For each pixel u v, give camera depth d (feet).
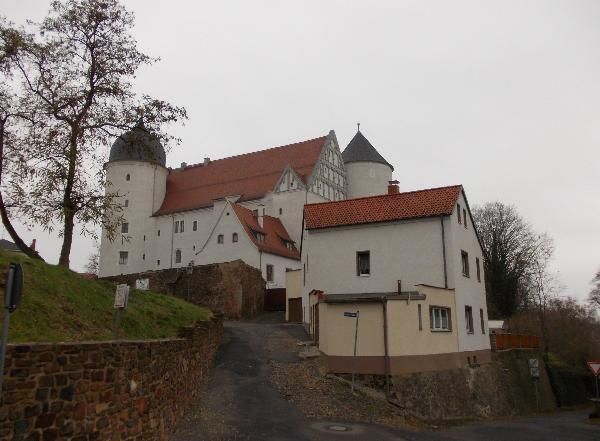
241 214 191.31
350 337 75.72
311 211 104.78
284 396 62.75
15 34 67.15
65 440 25.13
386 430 55.67
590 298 237.45
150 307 59.52
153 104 75.25
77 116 70.28
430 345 79.25
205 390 60.80
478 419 81.97
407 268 92.89
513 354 116.06
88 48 72.90
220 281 139.54
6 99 68.18
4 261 38.24
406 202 97.66
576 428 74.43
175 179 266.98
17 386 22.70
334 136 240.53
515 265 199.62
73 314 39.45
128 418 31.91
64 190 67.10
